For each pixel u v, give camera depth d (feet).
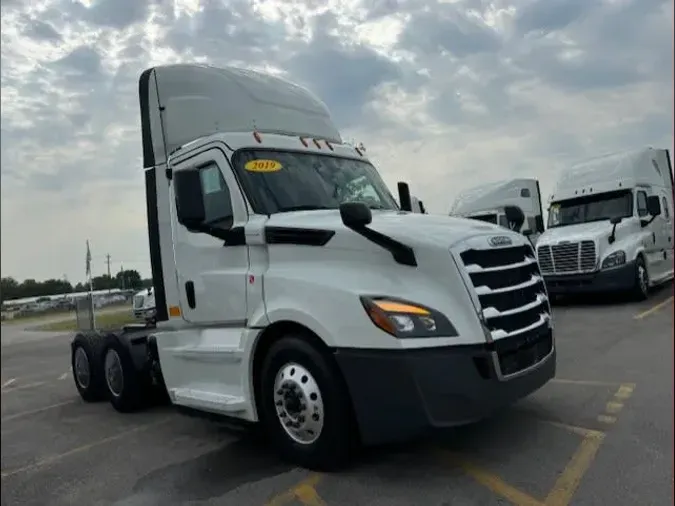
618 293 42.86
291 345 13.39
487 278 12.79
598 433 14.71
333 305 12.59
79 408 24.00
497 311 12.53
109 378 22.98
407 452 14.05
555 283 41.60
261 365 14.46
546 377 13.73
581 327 31.40
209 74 18.75
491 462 13.29
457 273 12.26
